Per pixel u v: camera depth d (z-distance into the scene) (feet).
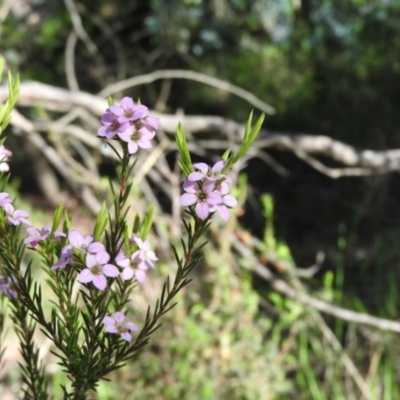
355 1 25.35
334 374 16.98
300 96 26.73
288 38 26.58
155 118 4.00
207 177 3.82
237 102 26.89
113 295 4.90
